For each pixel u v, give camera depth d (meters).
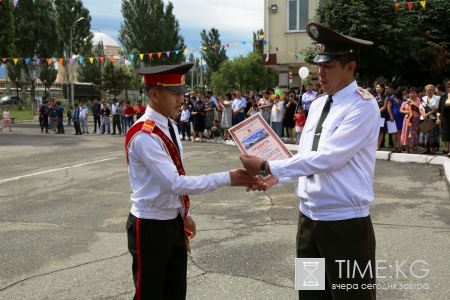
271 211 6.00
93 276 4.02
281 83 21.44
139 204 2.53
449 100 9.54
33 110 35.97
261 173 2.45
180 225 2.65
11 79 48.97
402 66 15.55
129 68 39.75
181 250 2.69
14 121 28.56
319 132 2.45
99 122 21.34
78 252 4.62
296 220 5.56
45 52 35.97
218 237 4.97
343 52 2.36
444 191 6.92
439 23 16.16
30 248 4.77
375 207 6.04
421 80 16.55
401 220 5.43
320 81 2.47
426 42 15.63
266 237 4.93
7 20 25.41
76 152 12.83
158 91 2.51
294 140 13.70
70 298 3.61
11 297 3.64
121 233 5.24
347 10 15.01
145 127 2.47
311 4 19.94
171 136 2.65
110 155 12.06
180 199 2.62
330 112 2.43
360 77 15.58
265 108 13.38
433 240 4.70
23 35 34.69
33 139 17.42
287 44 20.67
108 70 36.59
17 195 7.38
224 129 15.35
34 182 8.41
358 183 2.35
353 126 2.30
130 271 4.11
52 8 37.59
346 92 2.41
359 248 2.34
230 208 6.20
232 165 9.89
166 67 2.53
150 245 2.51
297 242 2.59
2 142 16.06
